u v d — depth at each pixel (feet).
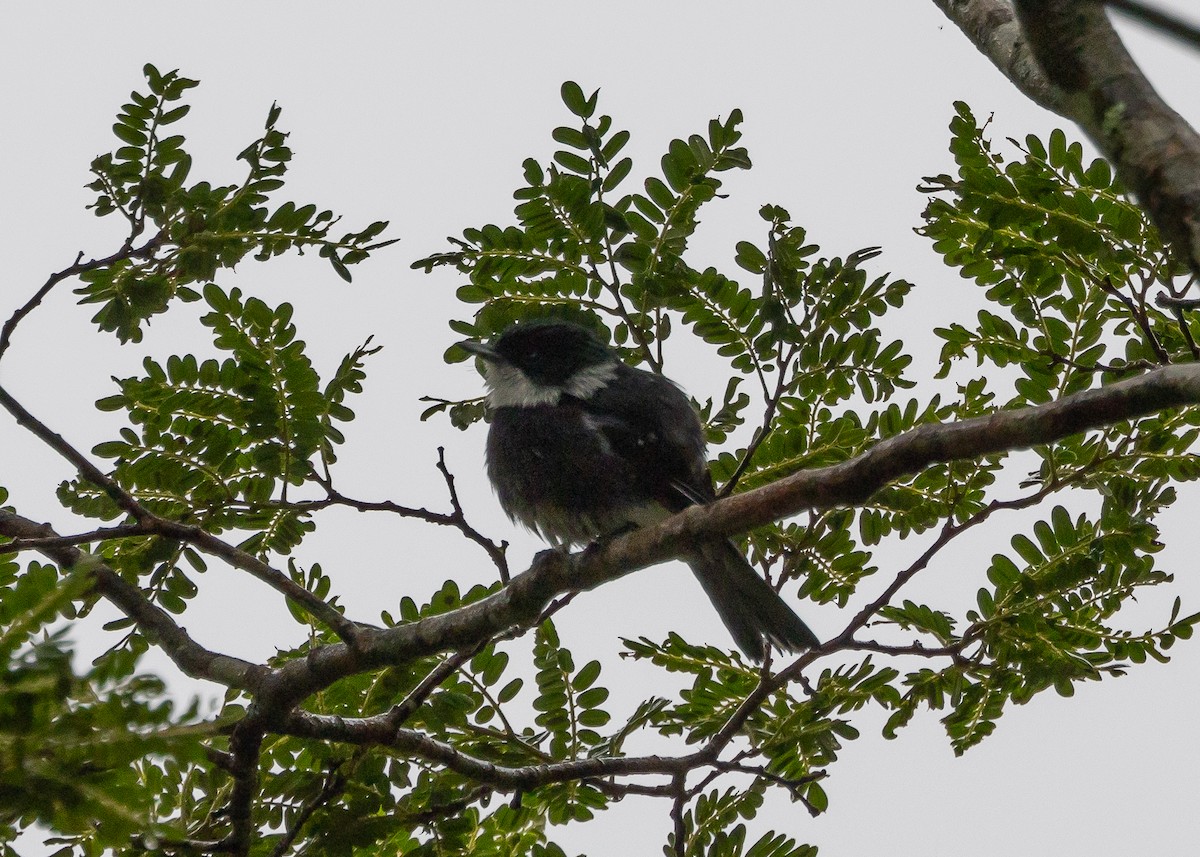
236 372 31.53
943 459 23.36
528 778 31.45
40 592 17.44
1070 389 32.37
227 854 28.55
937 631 32.22
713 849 31.60
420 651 29.71
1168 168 17.65
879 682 33.06
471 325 34.76
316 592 33.76
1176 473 31.94
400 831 33.40
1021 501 31.60
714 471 35.55
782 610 34.45
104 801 17.13
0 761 16.72
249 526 33.71
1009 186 29.66
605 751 33.91
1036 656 31.58
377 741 29.73
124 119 28.35
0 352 28.14
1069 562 31.71
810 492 25.18
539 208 32.89
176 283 30.07
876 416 34.01
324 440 31.89
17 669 16.88
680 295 32.58
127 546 32.76
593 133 32.12
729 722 33.37
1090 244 29.32
